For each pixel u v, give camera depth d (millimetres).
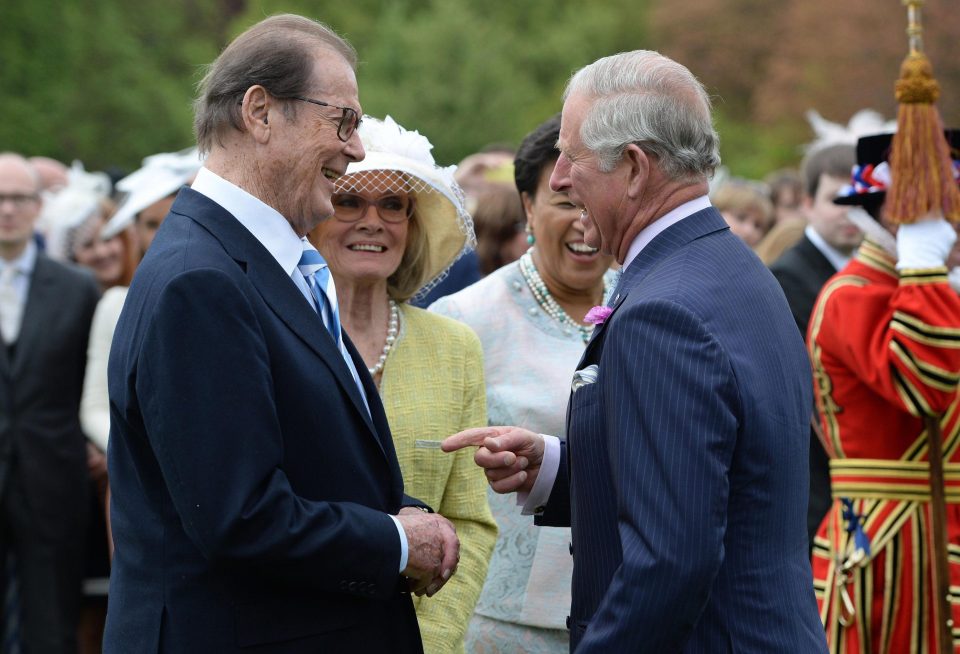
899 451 4957
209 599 3047
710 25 40688
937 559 4820
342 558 3057
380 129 4055
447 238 4258
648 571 2898
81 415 7199
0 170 7156
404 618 3406
